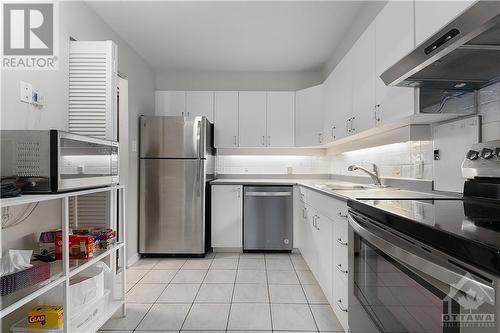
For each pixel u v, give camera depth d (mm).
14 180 1396
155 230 3463
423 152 2068
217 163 4301
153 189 3475
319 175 4285
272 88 4227
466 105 1636
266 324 1994
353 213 1549
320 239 2439
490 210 1143
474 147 1436
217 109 4039
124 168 3168
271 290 2535
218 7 2578
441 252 812
